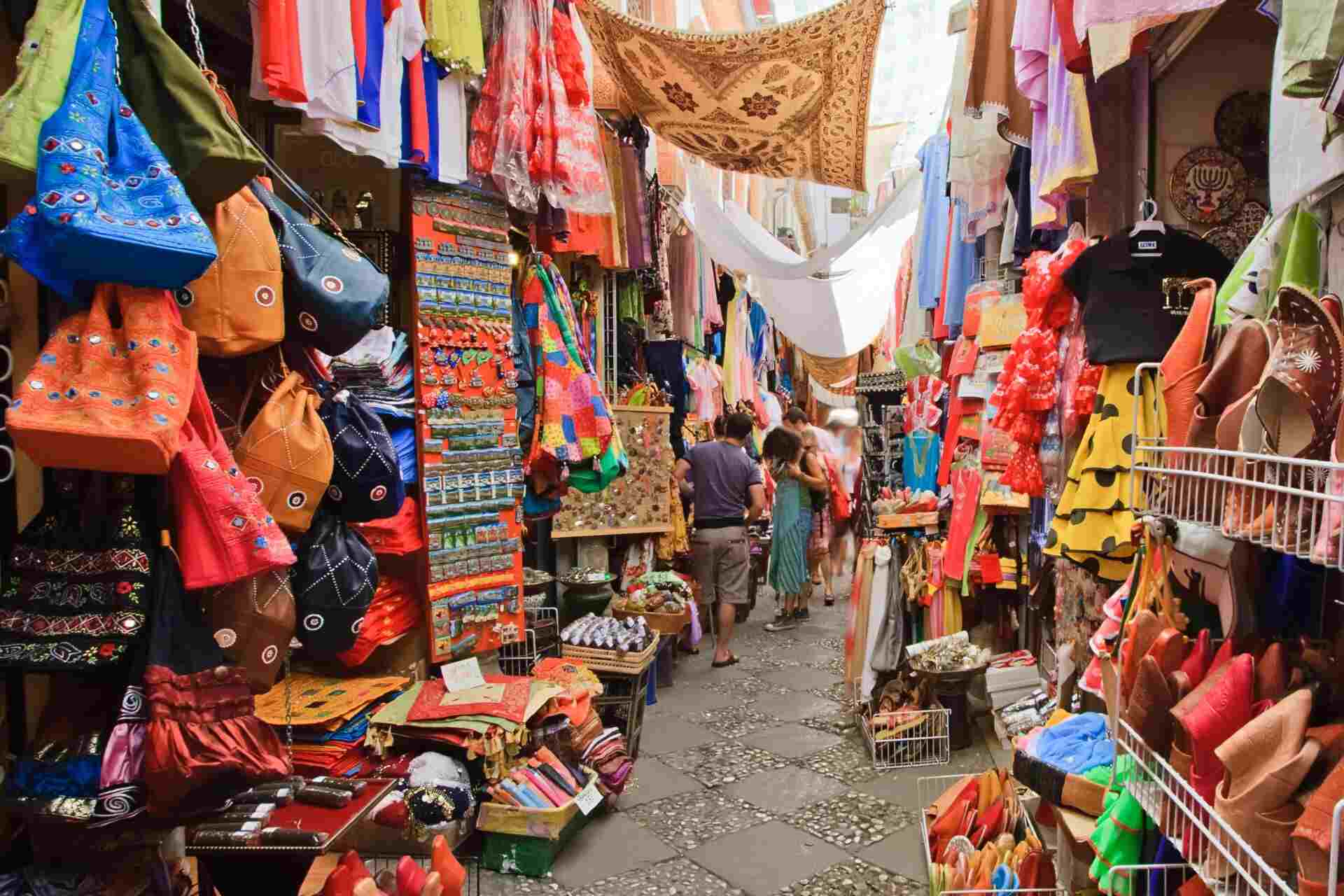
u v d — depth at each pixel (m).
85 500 1.45
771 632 6.92
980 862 2.51
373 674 3.32
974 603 4.70
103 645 1.38
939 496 5.21
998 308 3.85
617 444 4.25
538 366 4.00
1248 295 1.77
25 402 1.21
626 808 3.55
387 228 3.38
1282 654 1.33
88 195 1.20
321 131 2.49
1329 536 0.99
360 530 3.07
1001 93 3.03
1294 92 1.27
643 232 5.57
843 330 9.22
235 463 1.60
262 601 1.56
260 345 1.66
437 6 3.04
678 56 4.60
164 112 1.45
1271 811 1.11
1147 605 1.71
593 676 3.90
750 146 5.41
